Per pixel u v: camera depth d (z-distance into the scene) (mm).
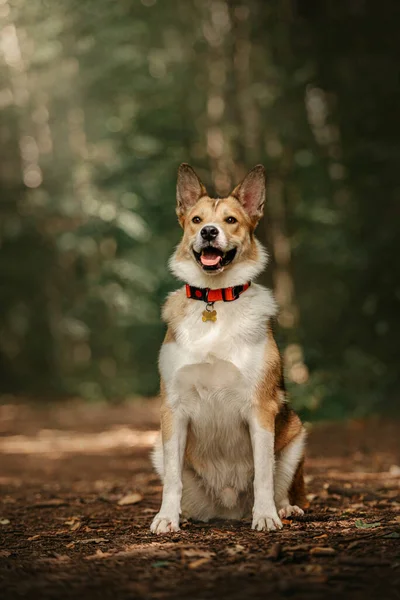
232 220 5824
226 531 5375
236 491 5922
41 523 6293
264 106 18312
